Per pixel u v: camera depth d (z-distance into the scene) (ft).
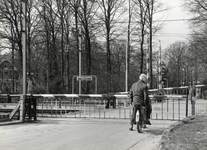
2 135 31.30
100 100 65.16
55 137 29.94
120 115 56.54
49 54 117.08
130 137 30.04
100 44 124.88
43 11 110.42
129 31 108.58
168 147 21.52
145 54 123.85
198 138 25.39
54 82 112.47
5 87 151.02
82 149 23.89
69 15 107.45
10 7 111.34
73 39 115.65
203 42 112.27
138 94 33.42
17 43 113.80
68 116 55.01
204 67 133.49
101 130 35.29
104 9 99.19
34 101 45.83
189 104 81.66
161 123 43.04
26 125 40.22
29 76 111.86
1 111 61.11
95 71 127.54
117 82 156.87
